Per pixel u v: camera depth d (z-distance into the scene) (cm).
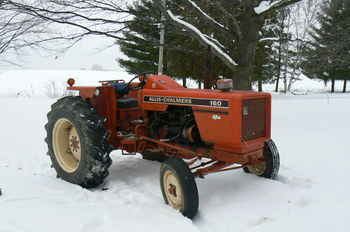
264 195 329
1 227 268
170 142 373
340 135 570
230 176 385
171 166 303
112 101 400
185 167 300
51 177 404
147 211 298
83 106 374
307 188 348
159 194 349
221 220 288
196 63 1476
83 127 356
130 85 445
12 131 670
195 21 683
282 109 977
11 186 364
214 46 630
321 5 1138
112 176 408
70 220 279
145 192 355
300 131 614
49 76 2683
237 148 305
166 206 313
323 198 318
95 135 356
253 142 315
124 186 372
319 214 283
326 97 1541
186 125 349
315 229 260
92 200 330
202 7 671
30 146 554
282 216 288
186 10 666
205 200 326
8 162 469
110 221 277
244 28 638
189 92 332
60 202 321
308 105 1083
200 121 323
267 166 373
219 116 306
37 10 556
